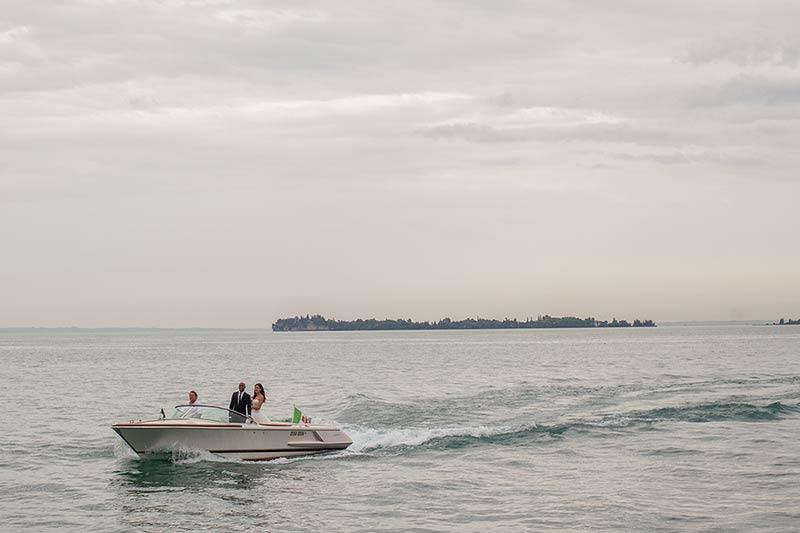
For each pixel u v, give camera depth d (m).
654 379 55.00
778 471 22.30
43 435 29.78
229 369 77.12
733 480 21.30
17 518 18.20
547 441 27.58
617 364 77.88
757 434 28.39
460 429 29.81
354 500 19.80
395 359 97.06
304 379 60.88
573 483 21.27
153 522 17.86
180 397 46.00
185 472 23.06
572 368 71.31
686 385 48.78
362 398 41.19
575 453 25.44
